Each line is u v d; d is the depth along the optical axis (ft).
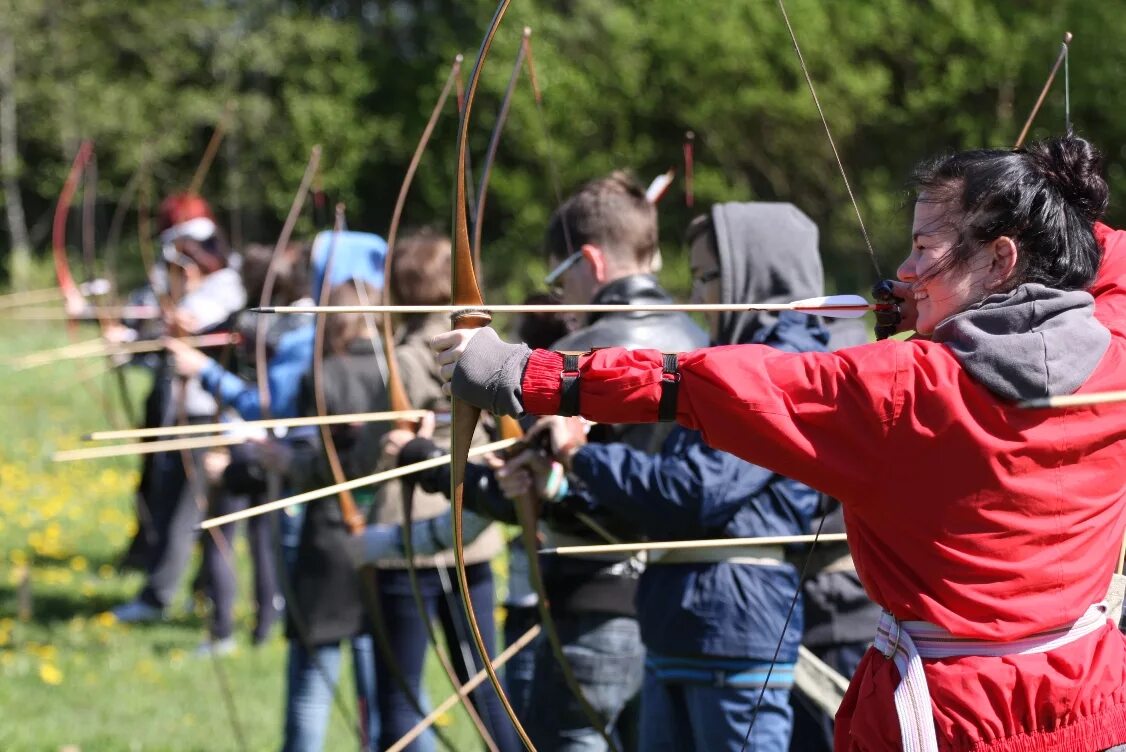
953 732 16.90
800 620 25.99
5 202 239.91
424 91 240.94
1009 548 16.85
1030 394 16.51
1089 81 208.54
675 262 197.06
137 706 48.52
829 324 31.91
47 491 88.79
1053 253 17.39
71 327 60.29
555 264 29.43
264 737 45.32
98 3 229.04
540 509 27.48
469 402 18.11
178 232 57.31
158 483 61.82
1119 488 17.42
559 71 220.02
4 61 226.79
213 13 234.58
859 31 216.74
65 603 64.34
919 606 17.24
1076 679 16.93
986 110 220.84
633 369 17.34
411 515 30.35
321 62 244.63
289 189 229.45
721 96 215.92
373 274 38.50
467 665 34.81
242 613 63.36
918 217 18.03
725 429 17.11
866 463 16.92
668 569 25.62
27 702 48.70
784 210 28.50
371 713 39.32
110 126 220.02
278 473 37.32
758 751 24.85
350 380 37.06
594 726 26.13
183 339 50.80
